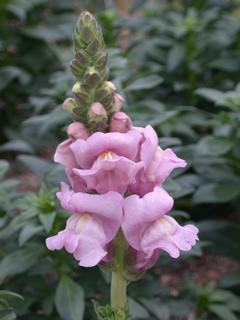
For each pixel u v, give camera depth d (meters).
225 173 0.33
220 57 0.45
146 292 0.26
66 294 0.22
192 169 0.41
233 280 0.30
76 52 0.15
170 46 0.46
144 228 0.15
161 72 0.45
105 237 0.14
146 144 0.14
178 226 0.15
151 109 0.29
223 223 0.33
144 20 0.46
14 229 0.23
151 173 0.15
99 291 0.26
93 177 0.14
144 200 0.14
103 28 0.44
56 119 0.27
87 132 0.15
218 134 0.33
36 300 0.24
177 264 0.39
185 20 0.43
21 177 0.46
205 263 0.39
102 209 0.14
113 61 0.29
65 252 0.24
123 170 0.14
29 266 0.23
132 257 0.16
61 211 0.23
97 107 0.14
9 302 0.24
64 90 0.33
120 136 0.14
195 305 0.28
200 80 0.45
